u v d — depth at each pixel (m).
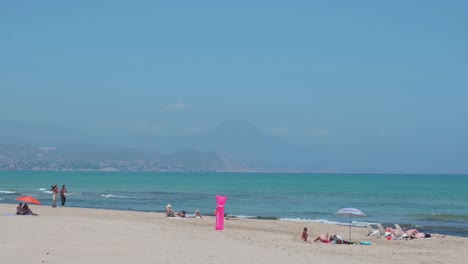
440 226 42.38
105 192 92.06
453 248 27.05
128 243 20.70
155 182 157.38
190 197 79.44
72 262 15.87
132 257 17.25
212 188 118.19
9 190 89.38
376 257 21.84
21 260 15.78
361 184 160.50
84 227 25.98
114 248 19.11
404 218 49.38
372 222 45.19
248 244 23.27
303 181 193.25
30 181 143.62
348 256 21.55
